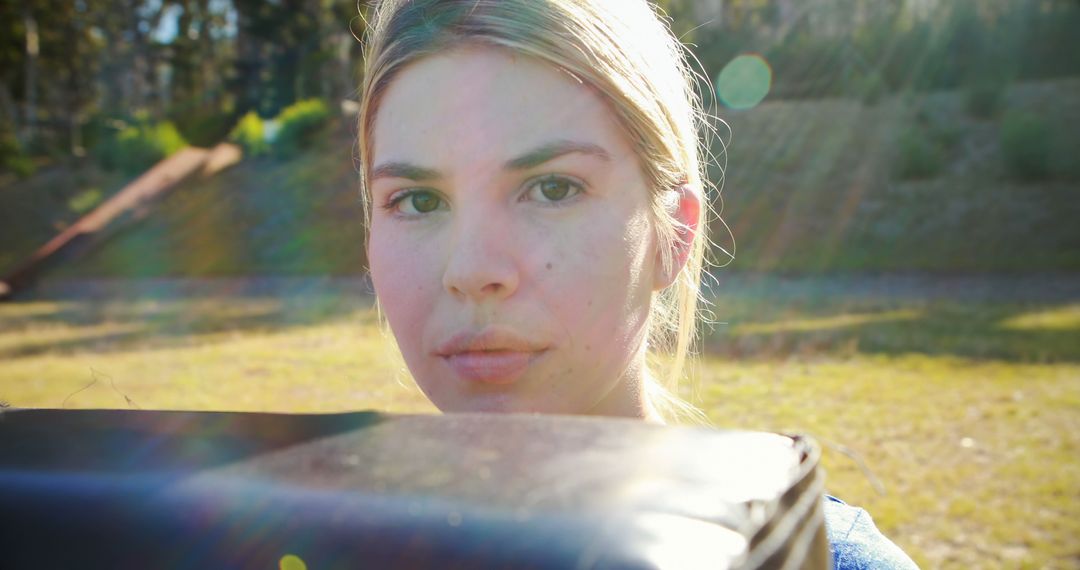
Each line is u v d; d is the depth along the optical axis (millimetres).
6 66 44375
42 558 541
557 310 828
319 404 6805
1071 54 23734
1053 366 7922
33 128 39562
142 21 42750
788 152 20688
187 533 505
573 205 844
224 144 28031
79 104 46969
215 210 23078
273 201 23062
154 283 18266
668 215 949
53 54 44344
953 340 9242
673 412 1325
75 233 21891
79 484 558
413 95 866
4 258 23125
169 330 11719
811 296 13117
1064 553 4207
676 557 413
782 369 8008
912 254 16375
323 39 35250
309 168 24453
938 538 4414
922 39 24531
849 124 21703
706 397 7043
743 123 22266
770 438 567
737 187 19500
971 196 18250
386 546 452
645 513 434
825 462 5516
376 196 908
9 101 45812
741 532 455
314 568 464
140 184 25359
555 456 511
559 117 835
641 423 580
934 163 19391
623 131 871
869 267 15883
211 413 690
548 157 828
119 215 23359
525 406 836
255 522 488
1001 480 5152
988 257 15812
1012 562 4137
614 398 925
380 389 7324
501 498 458
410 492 480
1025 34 24109
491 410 840
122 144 28438
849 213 18219
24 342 11164
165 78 50969
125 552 519
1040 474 5203
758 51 24969
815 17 26969
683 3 26109
